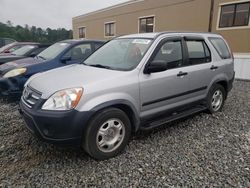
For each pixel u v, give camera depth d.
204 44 4.69
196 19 16.47
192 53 4.36
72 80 3.14
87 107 2.89
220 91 5.18
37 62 5.81
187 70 4.14
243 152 3.42
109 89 3.09
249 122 4.66
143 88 3.45
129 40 4.17
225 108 5.60
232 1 14.02
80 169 2.95
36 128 2.90
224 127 4.39
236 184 2.69
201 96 4.61
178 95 4.05
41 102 2.94
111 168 2.98
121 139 3.31
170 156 3.28
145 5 20.83
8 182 2.66
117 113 3.17
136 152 3.39
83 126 2.90
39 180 2.71
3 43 18.22
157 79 3.62
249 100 6.46
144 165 3.05
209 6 15.41
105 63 3.89
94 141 3.02
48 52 6.58
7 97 5.63
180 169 2.96
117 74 3.30
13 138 3.74
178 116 4.14
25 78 5.45
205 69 4.53
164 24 19.20
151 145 3.61
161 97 3.76
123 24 24.00
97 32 28.95
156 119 3.90
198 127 4.37
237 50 14.25
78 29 33.78
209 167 3.02
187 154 3.34
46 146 3.51
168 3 18.53
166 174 2.86
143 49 3.72
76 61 6.16
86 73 3.42
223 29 14.77
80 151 3.39
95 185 2.65
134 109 3.38
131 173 2.88
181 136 3.96
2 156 3.21
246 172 2.92
